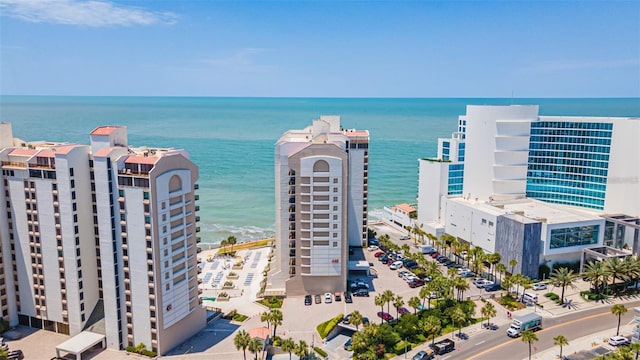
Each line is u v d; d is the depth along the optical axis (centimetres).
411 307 13138
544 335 11400
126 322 11075
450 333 11594
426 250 17750
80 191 11075
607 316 12356
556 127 18262
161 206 10512
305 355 10181
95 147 11069
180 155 10994
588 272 13625
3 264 11662
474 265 15238
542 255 15175
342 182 13488
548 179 18775
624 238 16138
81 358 10594
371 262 16888
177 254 11100
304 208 13662
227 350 11100
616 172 17012
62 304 11494
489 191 18750
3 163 11325
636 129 16338
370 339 10794
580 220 15438
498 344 11031
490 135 18400
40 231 11312
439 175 19338
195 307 11838
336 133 15725
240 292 14700
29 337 11538
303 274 13975
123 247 10712
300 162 13400
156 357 10762
